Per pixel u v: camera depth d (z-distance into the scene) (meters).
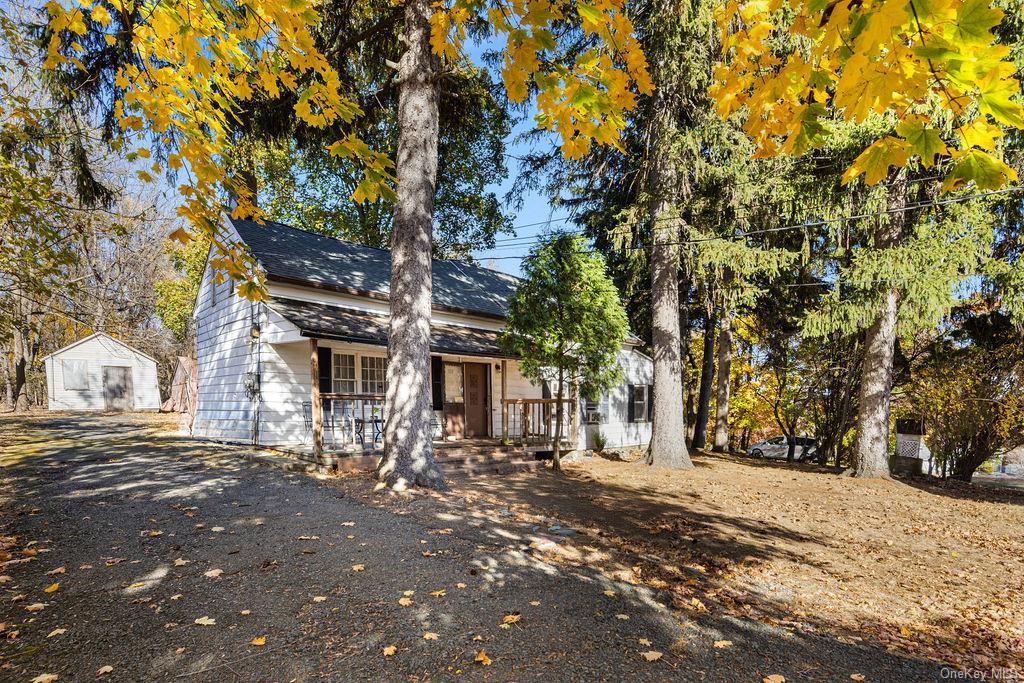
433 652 3.33
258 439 11.17
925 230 10.82
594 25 1.87
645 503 8.67
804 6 1.70
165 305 31.83
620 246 12.85
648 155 12.80
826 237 14.61
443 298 14.61
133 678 2.99
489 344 13.63
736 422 25.77
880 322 12.17
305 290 11.70
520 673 3.13
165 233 23.78
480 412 14.53
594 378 11.90
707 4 9.97
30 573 4.43
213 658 3.21
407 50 8.82
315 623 3.67
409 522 6.24
